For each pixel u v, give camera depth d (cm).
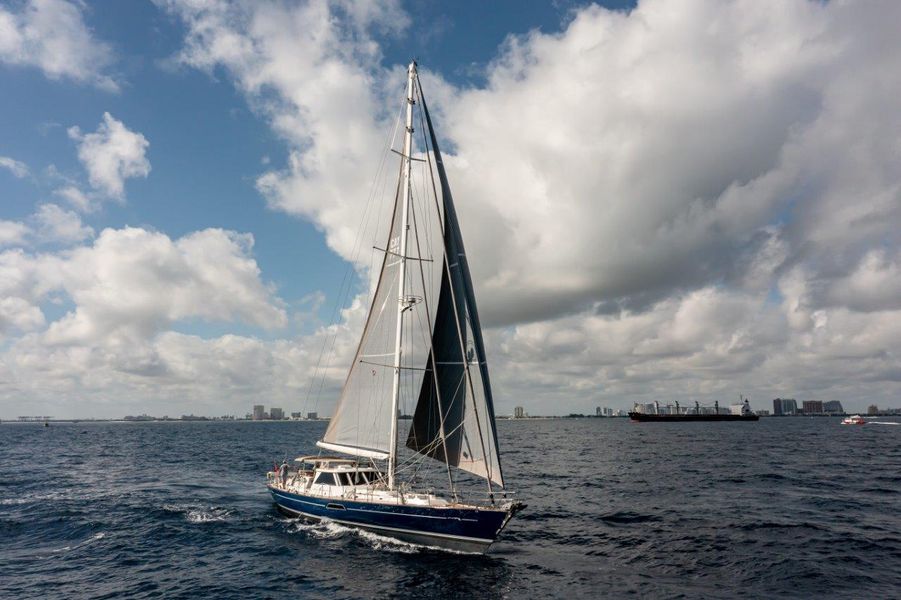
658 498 3250
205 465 5353
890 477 4150
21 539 2328
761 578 1791
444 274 2234
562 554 2072
